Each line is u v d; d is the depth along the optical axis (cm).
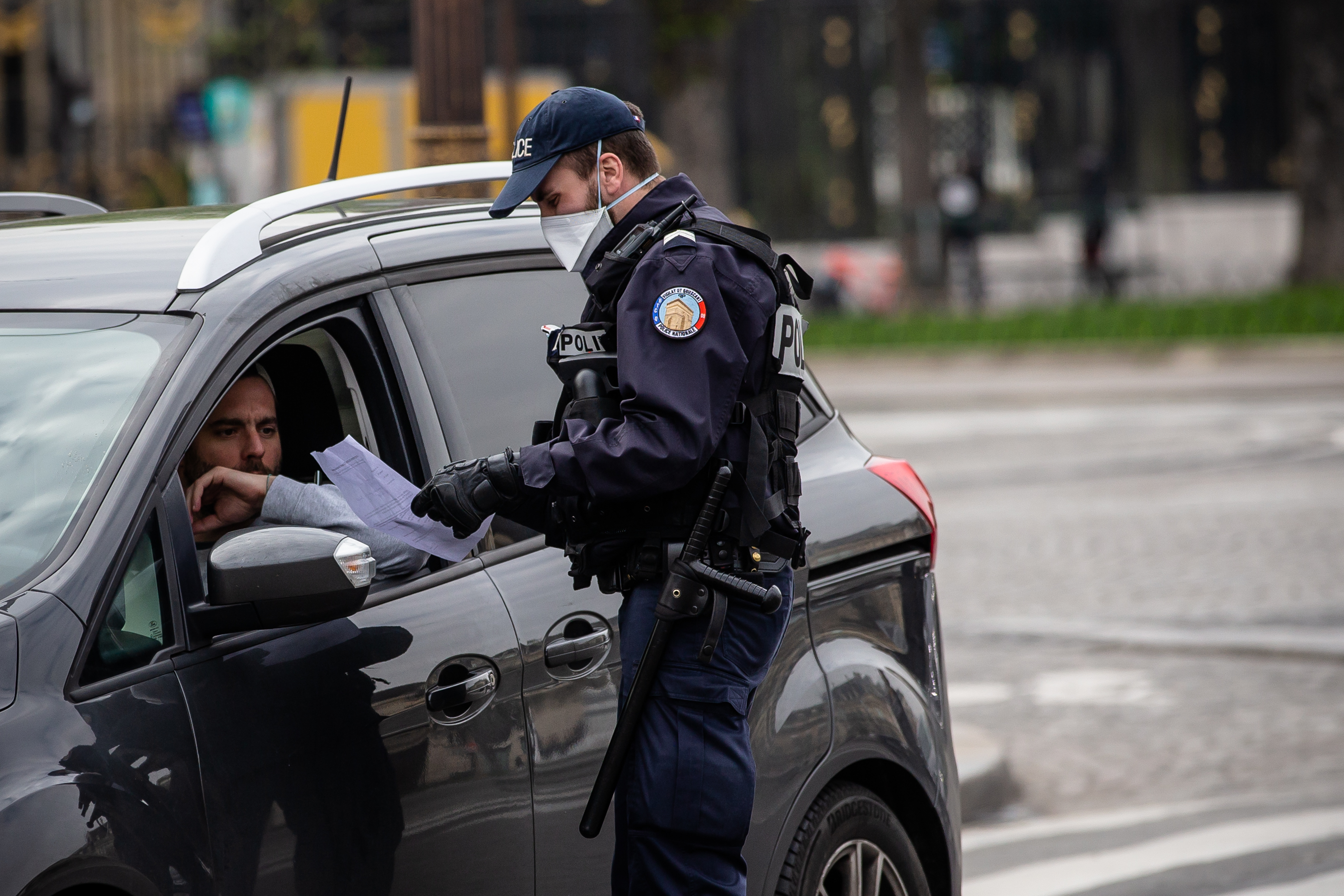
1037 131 10275
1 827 743
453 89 2466
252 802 847
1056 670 2597
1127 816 1934
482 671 969
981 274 8562
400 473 1002
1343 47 7869
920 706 1245
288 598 850
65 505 854
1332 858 1736
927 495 1299
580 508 956
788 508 983
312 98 4397
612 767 948
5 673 781
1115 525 3647
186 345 909
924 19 8169
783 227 10206
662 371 916
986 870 1780
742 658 977
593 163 979
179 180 7694
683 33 6956
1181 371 6197
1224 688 2455
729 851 975
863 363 6775
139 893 786
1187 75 10312
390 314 1020
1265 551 3312
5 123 8400
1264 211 9975
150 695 825
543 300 1123
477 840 955
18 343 942
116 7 9181
